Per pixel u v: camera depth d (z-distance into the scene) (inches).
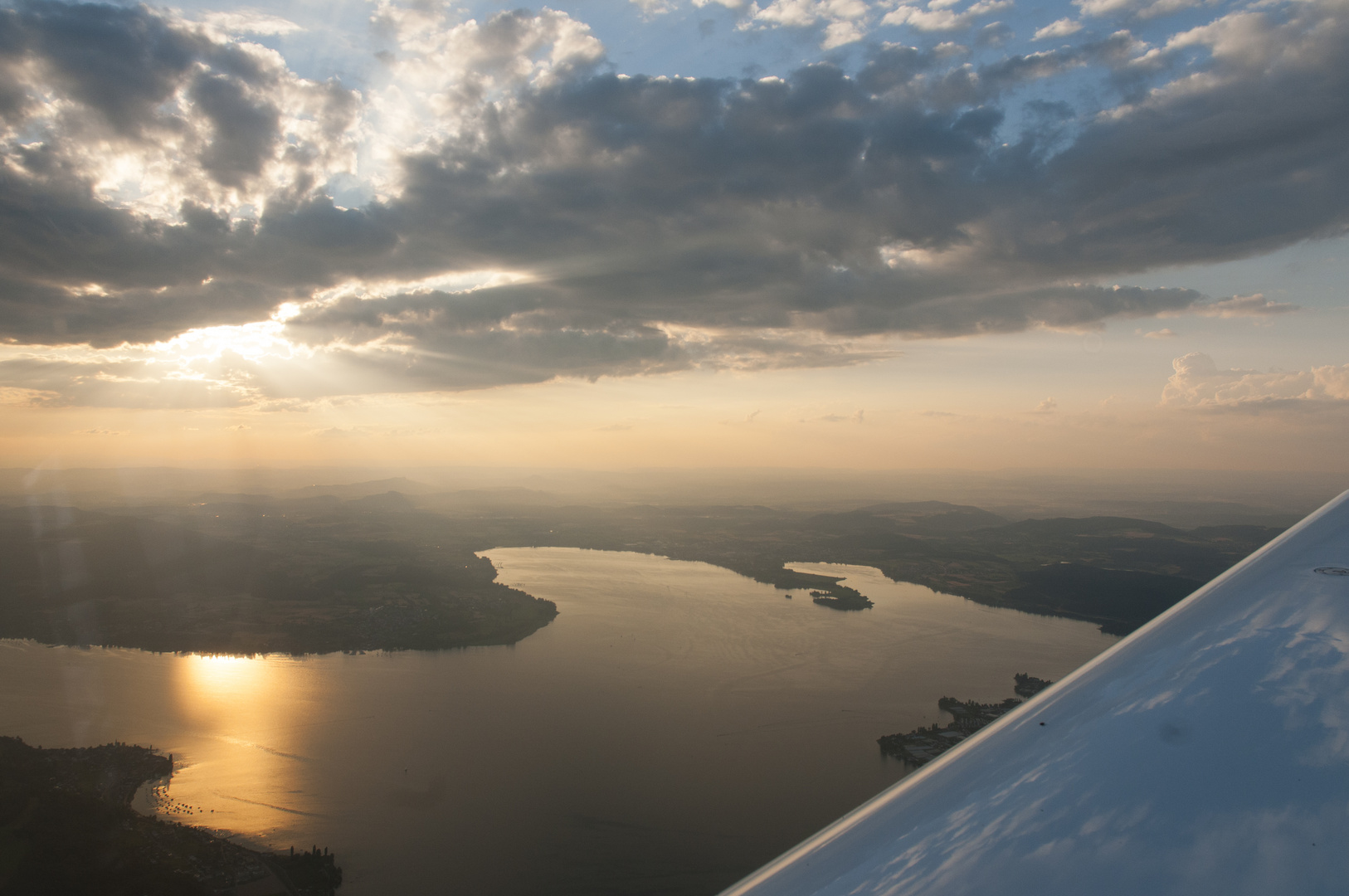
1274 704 48.8
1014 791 48.7
